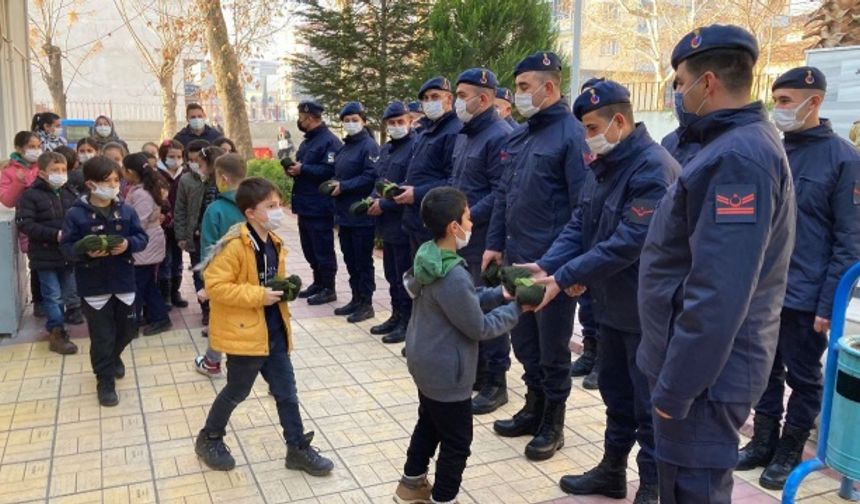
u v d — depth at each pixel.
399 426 3.92
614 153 2.90
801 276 3.31
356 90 11.51
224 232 4.18
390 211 5.33
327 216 6.51
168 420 3.93
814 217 3.30
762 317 2.02
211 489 3.21
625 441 3.12
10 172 5.77
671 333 2.09
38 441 3.65
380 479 3.33
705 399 2.01
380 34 11.45
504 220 3.92
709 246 1.87
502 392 4.20
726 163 1.89
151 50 24.47
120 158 5.79
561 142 3.50
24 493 3.14
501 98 5.58
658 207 2.20
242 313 3.24
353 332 5.70
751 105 2.02
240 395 3.33
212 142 6.42
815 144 3.34
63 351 4.99
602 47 27.88
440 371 2.77
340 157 6.10
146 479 3.29
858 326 4.11
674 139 4.13
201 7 14.74
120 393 4.31
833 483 3.36
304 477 3.33
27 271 6.79
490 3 10.18
